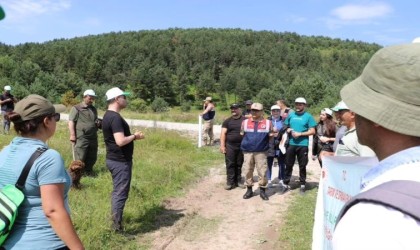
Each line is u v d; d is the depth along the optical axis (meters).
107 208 5.53
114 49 132.75
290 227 5.66
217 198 7.21
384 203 0.78
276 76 108.62
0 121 16.05
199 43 149.12
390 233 0.75
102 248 4.52
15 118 2.24
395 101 0.90
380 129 0.94
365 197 0.82
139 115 26.86
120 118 4.92
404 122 0.88
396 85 0.90
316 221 2.97
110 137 4.94
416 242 0.73
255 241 5.18
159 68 104.06
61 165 2.20
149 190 6.98
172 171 8.52
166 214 6.14
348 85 1.05
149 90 100.50
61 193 2.16
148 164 9.07
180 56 132.00
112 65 117.44
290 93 67.25
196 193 7.45
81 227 4.81
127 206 5.93
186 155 10.98
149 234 5.26
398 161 0.89
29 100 2.29
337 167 2.63
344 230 0.81
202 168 9.69
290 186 8.09
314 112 45.78
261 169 7.09
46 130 2.34
